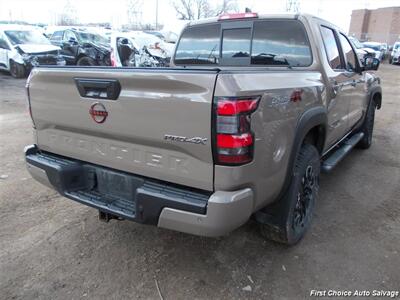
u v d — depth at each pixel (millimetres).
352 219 3717
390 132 7543
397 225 3607
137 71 2381
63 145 3010
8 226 3512
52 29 21516
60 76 2754
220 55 4191
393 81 18000
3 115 8484
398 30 55656
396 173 5059
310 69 3516
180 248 3197
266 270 2912
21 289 2676
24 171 4910
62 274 2844
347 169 5203
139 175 2631
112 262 2998
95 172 2895
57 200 4070
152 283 2758
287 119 2627
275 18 3727
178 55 4551
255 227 3457
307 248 3201
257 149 2318
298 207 3113
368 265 2971
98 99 2598
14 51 14633
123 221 3643
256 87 2289
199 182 2334
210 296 2627
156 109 2348
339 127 4230
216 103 2133
